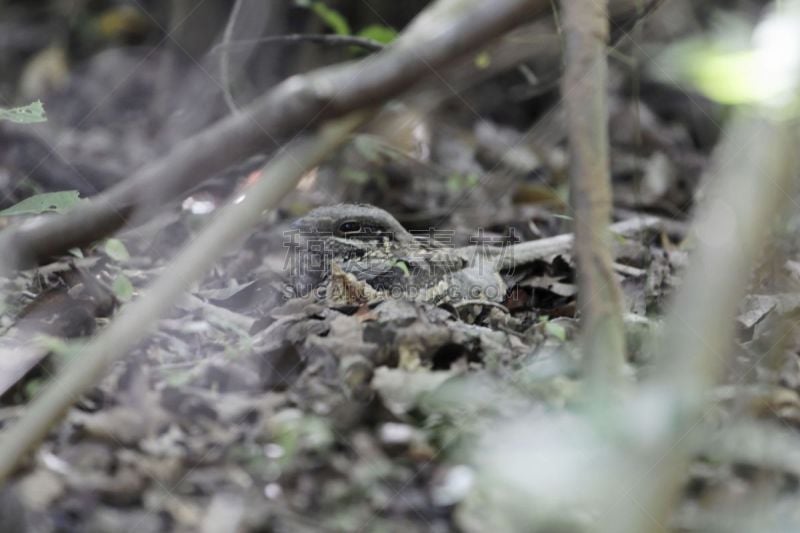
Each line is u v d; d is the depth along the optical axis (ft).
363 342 21.61
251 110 15.84
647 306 24.16
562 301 26.32
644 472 7.75
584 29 13.24
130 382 20.74
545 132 38.29
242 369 21.45
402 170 35.73
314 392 20.94
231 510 18.42
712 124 42.11
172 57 48.19
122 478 18.74
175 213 29.53
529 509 13.10
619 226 29.04
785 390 18.67
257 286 25.88
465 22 14.47
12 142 41.86
